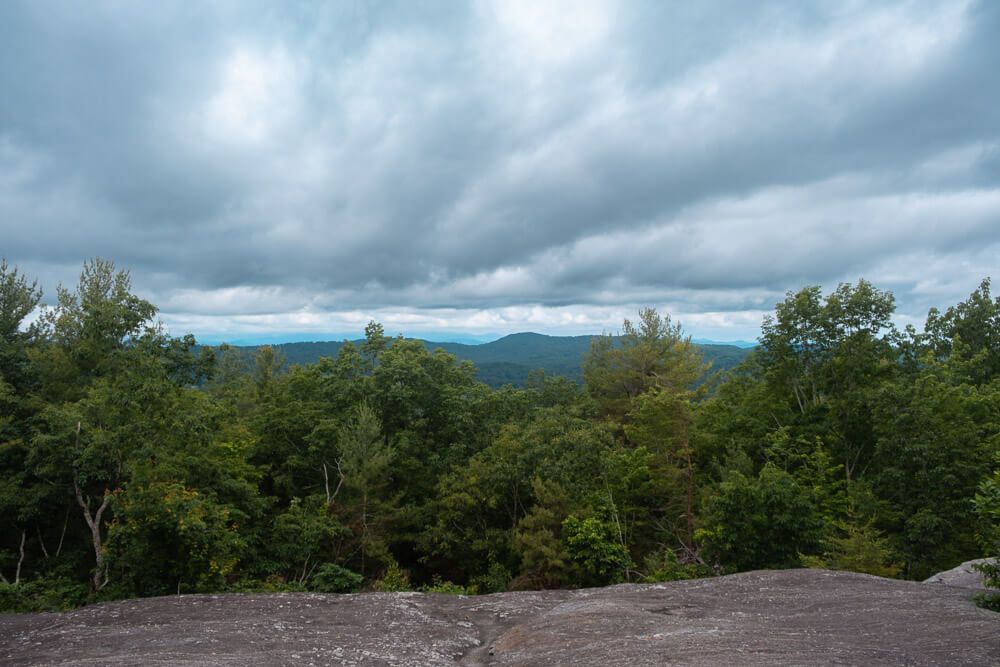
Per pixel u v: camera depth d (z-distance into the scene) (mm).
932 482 21453
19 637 10023
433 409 33125
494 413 34656
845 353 29500
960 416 23703
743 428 30547
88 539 22688
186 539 16094
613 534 22484
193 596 12664
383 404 31594
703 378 42156
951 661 6688
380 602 12062
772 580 12883
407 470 30719
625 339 43125
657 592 12320
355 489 27234
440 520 26953
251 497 22656
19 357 24922
